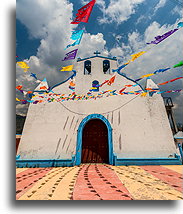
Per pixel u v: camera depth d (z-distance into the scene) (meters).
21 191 3.83
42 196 3.48
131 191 3.74
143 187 4.05
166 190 3.82
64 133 8.70
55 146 8.39
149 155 7.93
